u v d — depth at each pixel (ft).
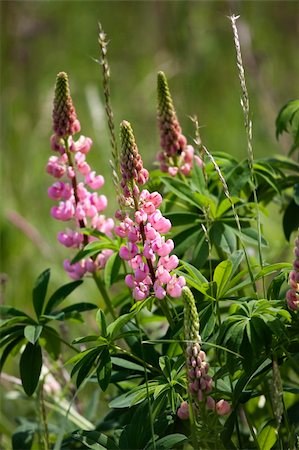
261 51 33.83
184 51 33.58
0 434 19.94
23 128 32.86
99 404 20.97
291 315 14.43
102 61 14.97
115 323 14.23
